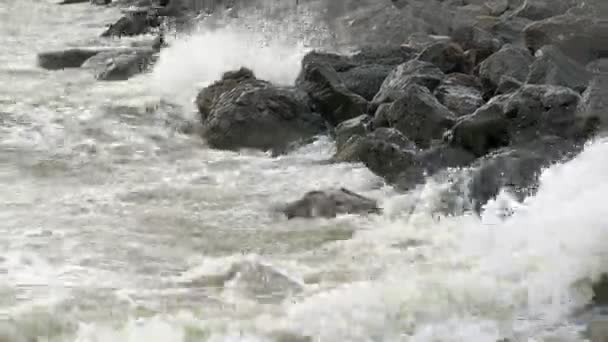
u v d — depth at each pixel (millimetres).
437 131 43375
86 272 28906
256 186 39781
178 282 28281
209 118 48062
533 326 25125
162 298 26641
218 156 44844
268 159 44312
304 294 27094
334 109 48000
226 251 31891
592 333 24750
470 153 41188
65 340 23391
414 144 43156
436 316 25391
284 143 45969
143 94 54938
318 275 28891
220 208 36781
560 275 27656
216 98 49781
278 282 28016
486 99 48438
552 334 24656
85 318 24703
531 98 41500
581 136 40281
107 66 60531
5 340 23266
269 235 33656
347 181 40125
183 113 51281
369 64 53062
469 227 33344
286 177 41031
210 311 25531
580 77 47156
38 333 23750
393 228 34094
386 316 25234
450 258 30078
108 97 54156
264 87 47844
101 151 44656
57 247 31453
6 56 67938
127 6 100312
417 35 59812
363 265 29797
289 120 46812
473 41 55406
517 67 49062
